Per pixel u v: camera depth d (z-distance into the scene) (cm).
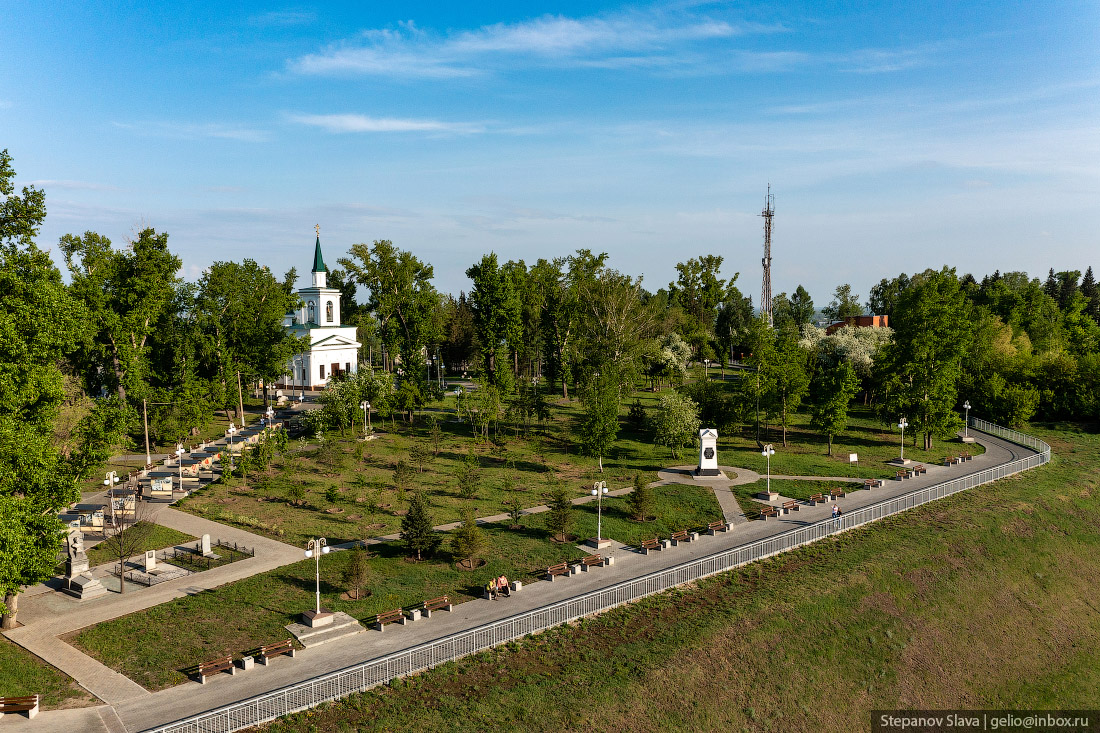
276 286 8219
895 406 6688
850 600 3447
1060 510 4950
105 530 3962
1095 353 8988
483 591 3241
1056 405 7981
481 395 6938
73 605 2994
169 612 2920
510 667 2634
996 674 3303
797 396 6650
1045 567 4231
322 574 3362
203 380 6938
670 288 14450
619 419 7844
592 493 4956
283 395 9206
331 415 6831
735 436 7162
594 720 2405
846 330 9681
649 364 10031
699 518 4450
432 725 2255
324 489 4934
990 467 5862
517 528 4153
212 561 3528
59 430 4859
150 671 2450
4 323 2556
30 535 2677
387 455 6081
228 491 4869
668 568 3562
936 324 6456
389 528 4100
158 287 5909
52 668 2462
